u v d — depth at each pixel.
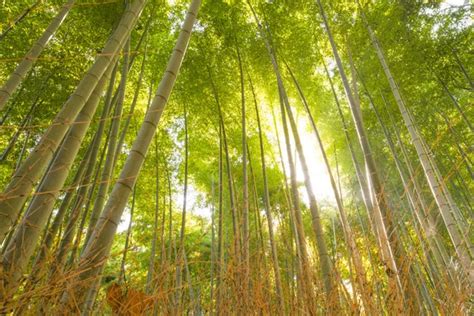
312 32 6.19
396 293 1.76
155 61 6.14
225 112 6.39
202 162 7.47
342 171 6.97
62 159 2.28
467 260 2.00
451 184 6.45
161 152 6.68
